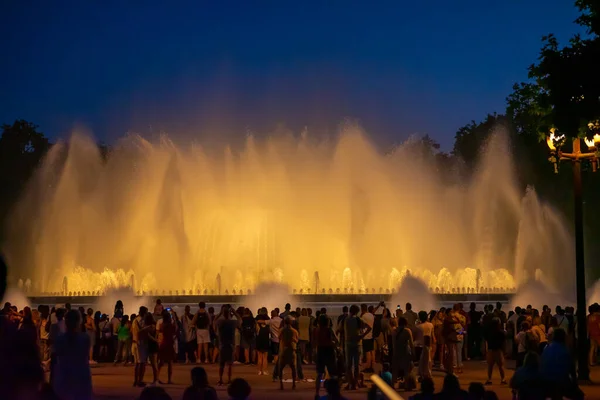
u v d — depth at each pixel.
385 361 23.72
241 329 26.28
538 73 19.03
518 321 26.69
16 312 22.42
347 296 34.62
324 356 17.83
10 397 6.11
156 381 20.64
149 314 20.66
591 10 19.12
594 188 62.66
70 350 11.15
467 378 22.25
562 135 20.22
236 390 9.68
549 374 13.52
